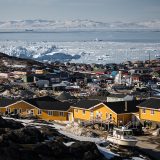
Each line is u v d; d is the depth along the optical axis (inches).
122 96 4847.4
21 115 4466.0
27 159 2452.0
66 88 6761.8
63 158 2632.9
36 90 6505.9
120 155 3019.2
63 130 3735.2
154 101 4116.6
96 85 7185.0
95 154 2787.9
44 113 4483.3
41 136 2938.0
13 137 2699.3
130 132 3339.1
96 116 4153.5
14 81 7386.8
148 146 3457.2
